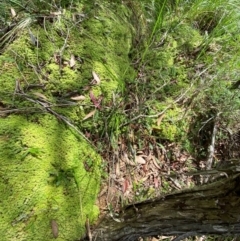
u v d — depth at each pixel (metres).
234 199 1.55
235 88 3.13
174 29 3.30
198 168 2.89
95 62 2.42
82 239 1.98
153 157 2.72
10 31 2.29
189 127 2.95
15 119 1.95
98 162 2.23
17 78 2.10
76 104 2.21
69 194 1.97
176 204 1.82
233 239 2.69
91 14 2.67
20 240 1.74
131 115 2.61
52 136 2.02
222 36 3.46
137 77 2.78
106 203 2.27
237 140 3.12
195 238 2.70
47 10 2.53
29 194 1.82
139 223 1.98
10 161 1.83
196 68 3.18
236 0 3.54
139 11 3.12
